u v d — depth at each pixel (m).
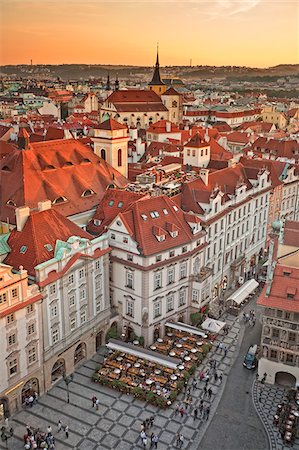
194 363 91.06
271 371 86.56
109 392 84.50
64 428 75.69
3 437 72.94
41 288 78.44
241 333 103.06
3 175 107.00
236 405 81.75
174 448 72.62
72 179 110.56
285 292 84.12
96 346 96.69
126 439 74.19
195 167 137.12
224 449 72.56
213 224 109.88
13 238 86.56
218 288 119.12
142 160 177.12
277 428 76.69
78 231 93.00
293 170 158.38
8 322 73.94
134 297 95.81
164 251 95.19
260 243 142.75
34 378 81.38
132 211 97.00
